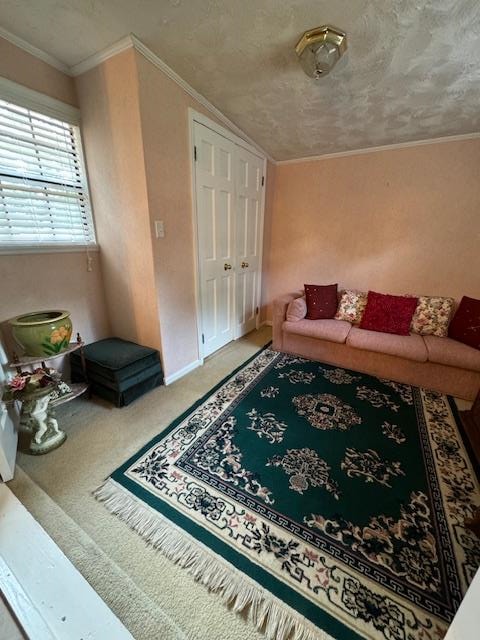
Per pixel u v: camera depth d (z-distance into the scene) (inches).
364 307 106.7
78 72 68.3
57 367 79.2
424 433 66.2
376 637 32.0
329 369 97.0
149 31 54.6
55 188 72.2
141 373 77.4
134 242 75.0
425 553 40.7
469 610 22.0
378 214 108.3
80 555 39.2
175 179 75.3
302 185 121.4
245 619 33.4
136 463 56.0
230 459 57.4
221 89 72.7
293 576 37.8
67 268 77.0
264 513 46.4
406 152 98.5
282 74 64.9
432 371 83.2
